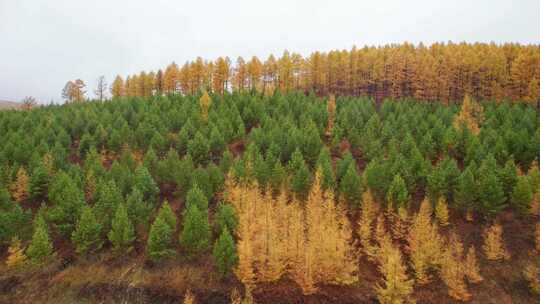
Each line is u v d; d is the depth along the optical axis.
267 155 48.91
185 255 36.72
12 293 33.44
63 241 39.44
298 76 112.75
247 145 58.28
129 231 36.41
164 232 35.56
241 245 33.03
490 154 42.25
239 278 33.16
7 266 35.69
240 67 110.25
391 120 63.62
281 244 33.94
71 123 67.94
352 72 109.00
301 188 43.19
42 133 58.12
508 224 38.81
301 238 33.78
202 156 53.06
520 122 56.19
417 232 34.16
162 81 116.44
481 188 38.88
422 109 71.00
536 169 39.91
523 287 32.38
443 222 39.19
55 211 39.38
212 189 44.47
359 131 61.72
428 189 41.88
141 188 42.62
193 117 66.44
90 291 33.47
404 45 124.25
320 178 42.50
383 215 41.59
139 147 58.91
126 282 34.12
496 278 33.38
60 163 49.88
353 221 41.72
